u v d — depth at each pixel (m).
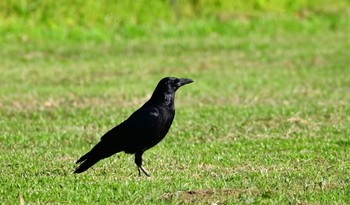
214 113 18.30
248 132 15.91
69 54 29.48
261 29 35.69
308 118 17.56
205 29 34.69
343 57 29.36
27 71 25.95
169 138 15.20
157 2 36.00
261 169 12.05
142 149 11.25
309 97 21.31
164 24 34.88
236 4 38.34
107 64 27.58
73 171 11.99
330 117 17.67
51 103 20.20
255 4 38.81
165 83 11.34
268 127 16.47
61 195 10.18
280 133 15.76
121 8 34.81
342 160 12.73
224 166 12.41
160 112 11.17
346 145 14.33
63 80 24.38
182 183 10.84
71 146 14.56
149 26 34.34
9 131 16.19
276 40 33.47
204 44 31.94
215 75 25.53
